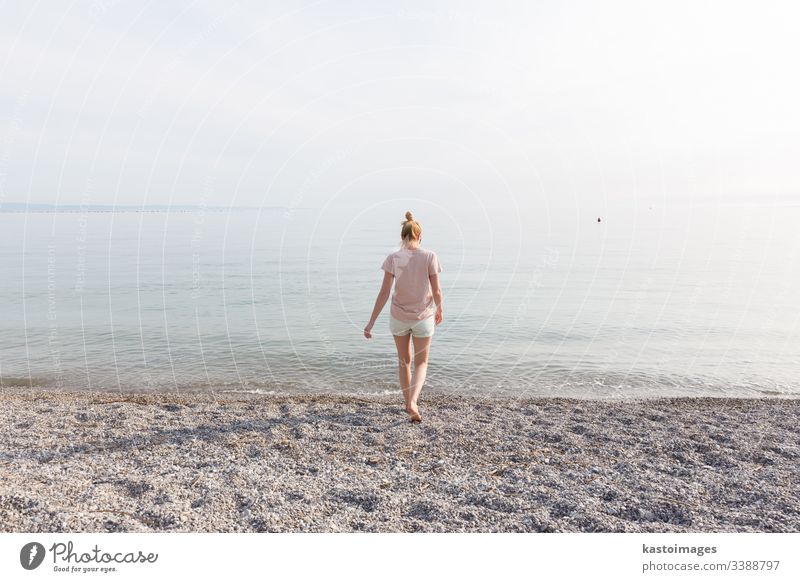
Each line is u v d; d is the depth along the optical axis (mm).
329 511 3328
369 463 4164
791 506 3432
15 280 21297
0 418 5379
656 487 3713
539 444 4660
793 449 4531
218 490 3549
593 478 3875
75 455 4277
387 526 3160
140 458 4184
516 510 3371
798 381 8227
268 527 3104
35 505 3180
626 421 5445
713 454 4395
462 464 4164
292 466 4055
